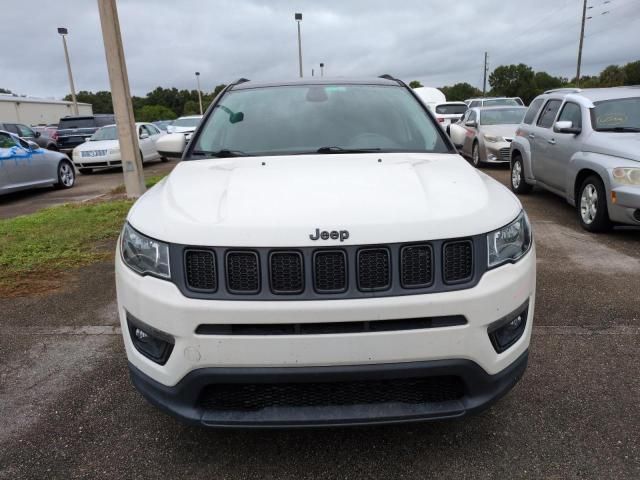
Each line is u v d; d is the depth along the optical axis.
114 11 8.38
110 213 7.88
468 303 2.08
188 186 2.57
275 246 2.04
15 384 3.15
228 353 2.05
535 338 3.56
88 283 4.90
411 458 2.42
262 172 2.66
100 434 2.64
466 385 2.18
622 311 3.98
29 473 2.37
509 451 2.45
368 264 2.06
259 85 3.85
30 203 10.36
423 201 2.24
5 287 4.82
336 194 2.29
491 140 12.33
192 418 2.17
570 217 7.21
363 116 3.42
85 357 3.47
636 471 2.30
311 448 2.50
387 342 2.05
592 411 2.73
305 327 2.05
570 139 6.92
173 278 2.12
